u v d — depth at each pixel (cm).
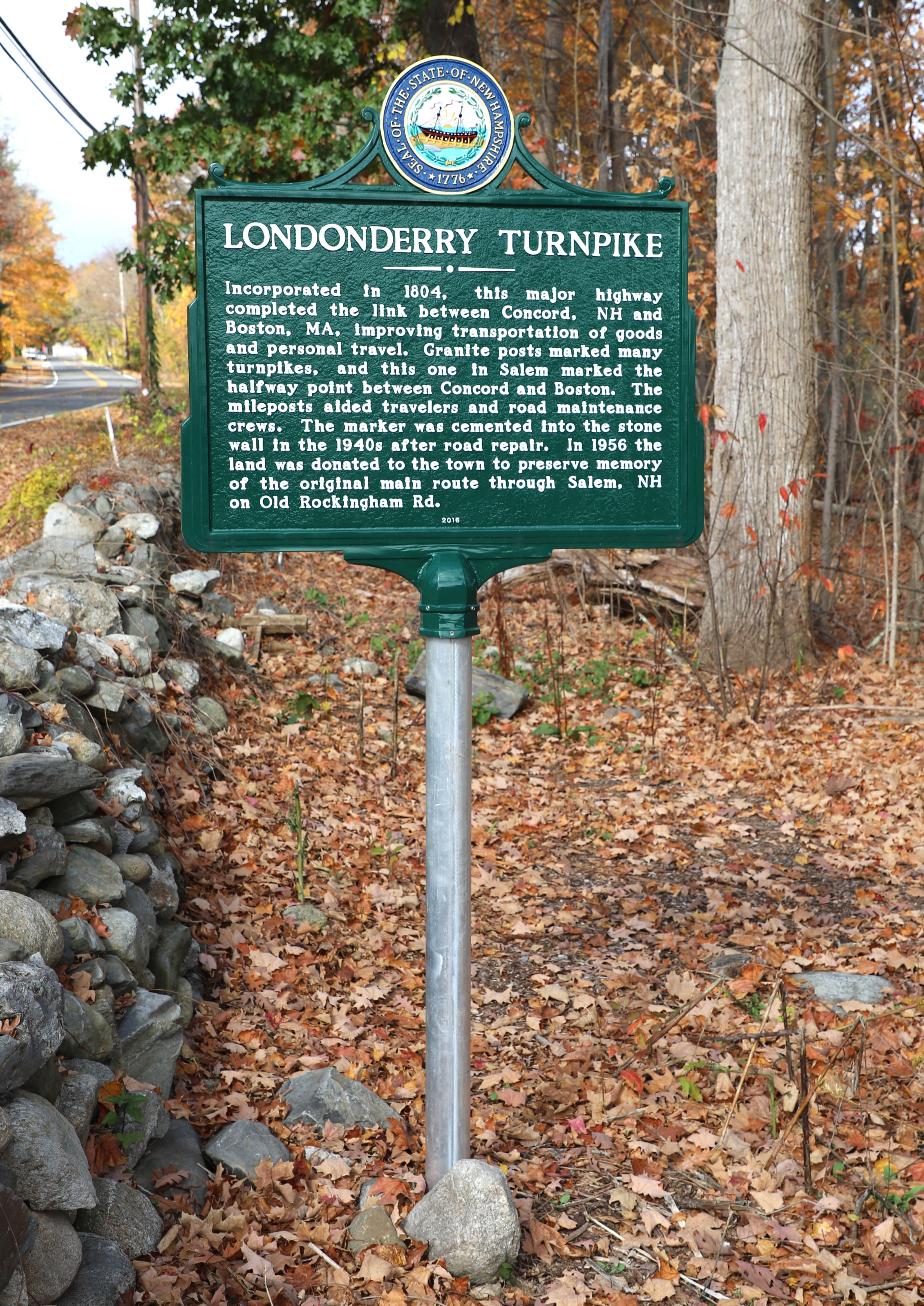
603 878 612
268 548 307
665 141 1263
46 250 5841
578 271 315
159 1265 292
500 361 314
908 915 554
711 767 785
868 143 982
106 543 899
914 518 1167
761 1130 378
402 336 309
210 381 302
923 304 1467
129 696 595
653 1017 458
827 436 1353
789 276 978
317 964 488
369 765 744
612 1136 377
